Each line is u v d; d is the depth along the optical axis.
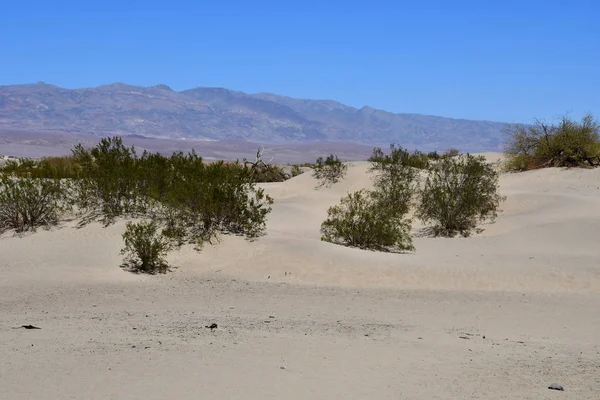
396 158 34.22
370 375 7.30
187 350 8.37
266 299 14.28
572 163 38.66
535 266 17.86
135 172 22.56
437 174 26.97
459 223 25.44
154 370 7.16
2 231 20.27
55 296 13.87
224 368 7.36
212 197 20.52
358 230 21.19
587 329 11.73
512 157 41.34
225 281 16.41
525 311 13.35
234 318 11.66
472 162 27.05
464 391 6.67
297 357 8.13
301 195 33.66
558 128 39.66
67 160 32.03
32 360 7.55
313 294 14.97
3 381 6.55
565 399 6.42
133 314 11.94
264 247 19.50
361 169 36.22
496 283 16.34
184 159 23.97
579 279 16.47
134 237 18.12
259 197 22.11
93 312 12.12
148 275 16.92
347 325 11.21
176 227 20.31
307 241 19.94
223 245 19.59
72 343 8.70
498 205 28.59
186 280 16.47
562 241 21.48
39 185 21.75
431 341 9.73
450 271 17.50
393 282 16.53
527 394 6.58
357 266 17.83
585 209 26.56
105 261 17.83
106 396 6.05
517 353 9.02
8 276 15.80
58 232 20.11
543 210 27.27
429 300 14.44
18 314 11.73
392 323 11.68
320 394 6.39
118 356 7.87
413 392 6.59
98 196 22.48
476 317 12.75
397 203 28.83
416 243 22.67
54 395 6.06
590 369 8.01
